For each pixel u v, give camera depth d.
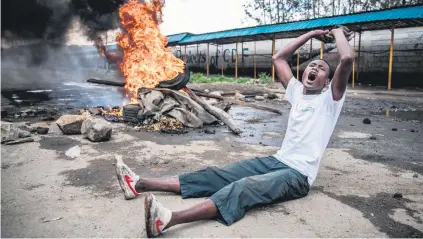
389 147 4.88
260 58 24.91
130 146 4.84
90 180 3.38
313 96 2.89
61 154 4.36
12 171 3.65
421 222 2.51
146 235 2.26
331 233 2.31
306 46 21.02
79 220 2.49
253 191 2.51
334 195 3.02
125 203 2.80
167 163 4.01
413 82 16.67
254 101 11.33
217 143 5.10
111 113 7.74
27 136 5.26
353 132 6.04
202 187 2.88
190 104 6.64
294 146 2.84
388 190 3.16
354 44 19.28
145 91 6.73
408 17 13.07
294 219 2.52
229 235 2.25
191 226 2.38
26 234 2.27
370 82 18.80
